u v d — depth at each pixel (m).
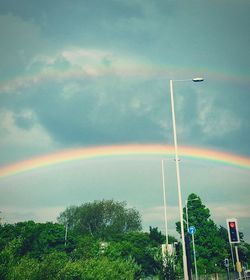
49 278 17.19
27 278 15.59
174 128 30.89
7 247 16.33
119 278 29.47
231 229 24.89
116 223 117.25
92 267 24.86
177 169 29.77
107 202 122.12
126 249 69.38
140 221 121.38
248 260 127.75
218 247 84.81
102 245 49.72
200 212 87.12
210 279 72.38
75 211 126.38
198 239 84.94
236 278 78.88
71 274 19.25
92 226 120.75
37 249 83.12
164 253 36.34
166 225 45.31
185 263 26.69
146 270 63.56
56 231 89.19
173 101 31.55
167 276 34.84
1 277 14.84
